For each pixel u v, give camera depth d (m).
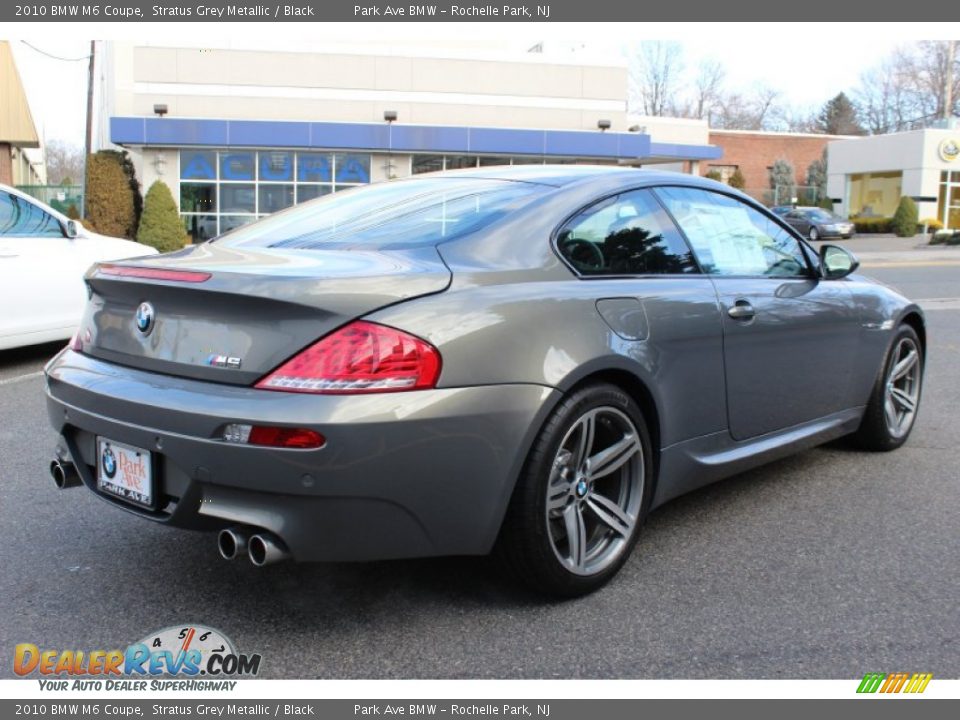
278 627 2.87
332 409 2.44
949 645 2.78
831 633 2.84
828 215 37.25
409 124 27.69
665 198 3.60
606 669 2.63
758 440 3.84
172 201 24.73
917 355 4.95
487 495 2.71
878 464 4.67
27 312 6.92
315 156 27.47
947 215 42.69
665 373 3.24
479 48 30.88
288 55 26.94
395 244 3.02
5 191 6.96
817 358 4.09
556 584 2.95
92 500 4.02
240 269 2.73
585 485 3.03
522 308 2.80
